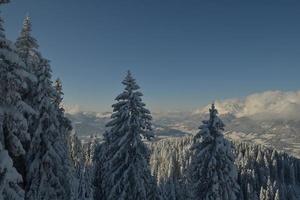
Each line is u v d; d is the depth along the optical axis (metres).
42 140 21.78
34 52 23.97
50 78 22.12
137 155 29.09
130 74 29.78
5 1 14.18
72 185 24.66
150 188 29.91
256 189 150.75
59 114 24.70
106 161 29.83
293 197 161.75
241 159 163.62
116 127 29.52
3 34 14.14
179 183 77.12
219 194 31.56
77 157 47.41
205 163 32.22
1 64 13.72
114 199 28.75
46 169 21.75
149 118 29.69
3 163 13.04
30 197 21.48
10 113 13.77
